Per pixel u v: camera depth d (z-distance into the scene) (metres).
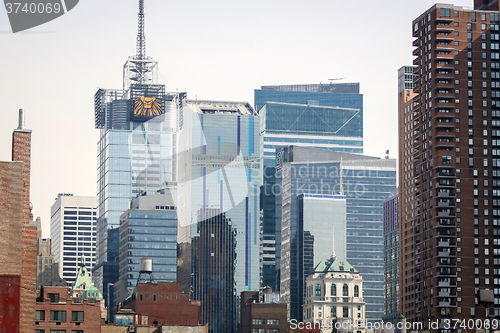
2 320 188.62
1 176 192.62
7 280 189.88
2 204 191.88
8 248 190.75
